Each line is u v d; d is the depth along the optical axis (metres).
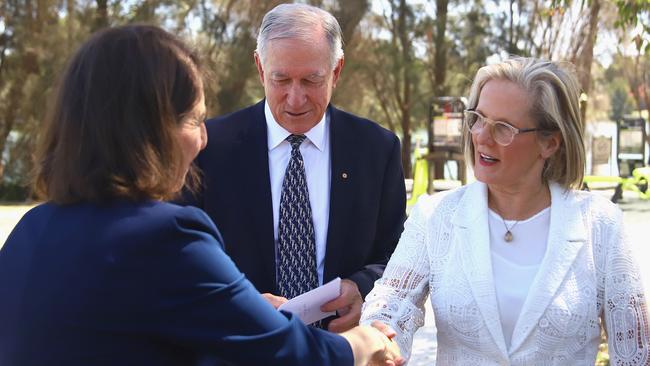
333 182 2.51
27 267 1.34
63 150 1.38
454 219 2.04
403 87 20.20
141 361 1.30
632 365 1.89
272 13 2.41
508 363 1.90
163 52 1.42
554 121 1.91
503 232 2.00
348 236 2.53
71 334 1.28
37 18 15.38
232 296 1.36
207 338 1.32
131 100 1.36
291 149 2.51
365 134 2.62
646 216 10.45
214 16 15.88
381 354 1.71
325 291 2.09
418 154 13.56
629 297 1.91
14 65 15.08
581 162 1.98
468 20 18.95
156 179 1.38
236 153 2.50
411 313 2.05
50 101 1.43
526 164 1.94
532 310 1.89
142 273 1.30
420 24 19.03
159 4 15.25
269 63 2.38
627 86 22.95
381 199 2.62
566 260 1.91
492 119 1.92
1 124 15.15
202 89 1.49
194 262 1.33
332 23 2.44
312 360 1.45
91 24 15.14
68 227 1.35
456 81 19.12
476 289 1.94
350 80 18.84
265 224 2.46
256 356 1.35
